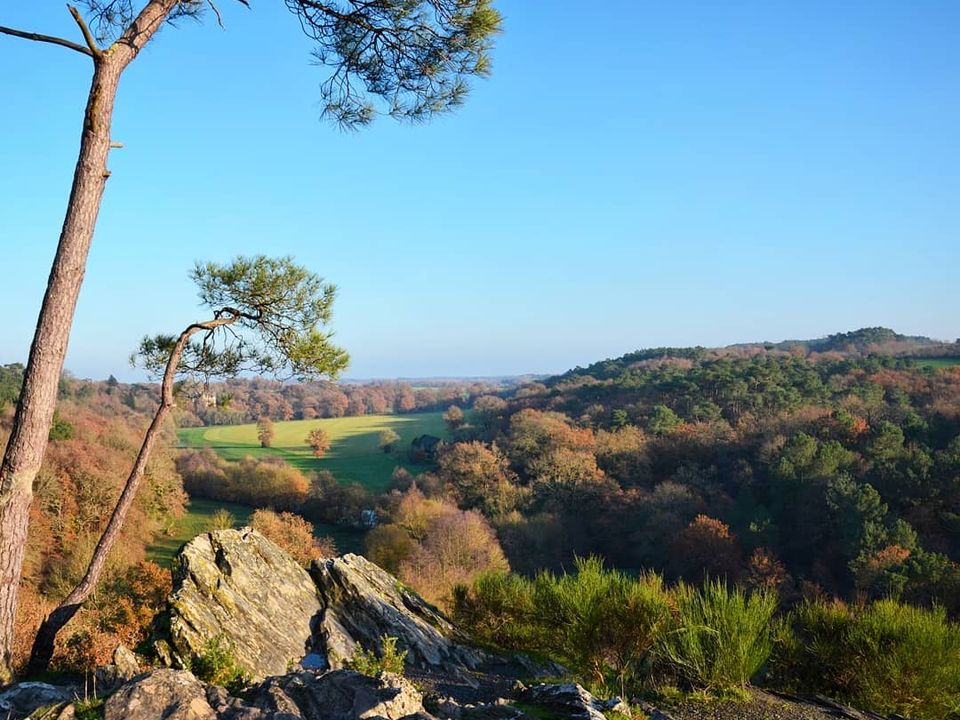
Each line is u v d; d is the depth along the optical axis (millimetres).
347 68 10422
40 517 37688
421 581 38406
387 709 5152
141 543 43875
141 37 8078
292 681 5652
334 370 11617
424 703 5953
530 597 12453
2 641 7363
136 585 24734
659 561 56719
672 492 62094
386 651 7781
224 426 103562
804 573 49719
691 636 8641
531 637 12219
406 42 9984
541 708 6176
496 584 13086
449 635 11812
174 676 5215
